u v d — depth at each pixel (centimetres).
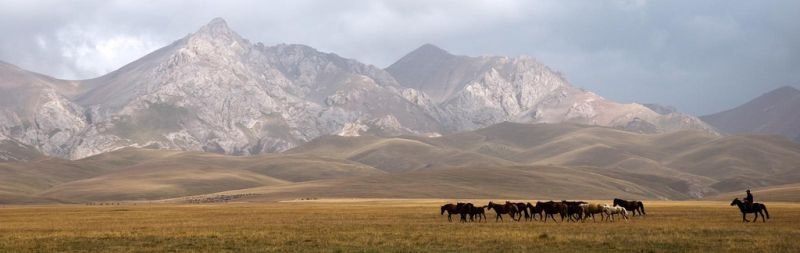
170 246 4838
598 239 5000
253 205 19100
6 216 10688
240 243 4953
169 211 12706
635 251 4338
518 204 7744
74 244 5059
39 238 5519
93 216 10406
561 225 6619
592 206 7388
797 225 6425
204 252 4462
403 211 11381
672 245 4609
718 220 7419
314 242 4959
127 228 6869
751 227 6125
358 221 7906
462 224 6988
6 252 4597
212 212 11794
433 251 4388
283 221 8038
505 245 4675
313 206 16525
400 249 4497
